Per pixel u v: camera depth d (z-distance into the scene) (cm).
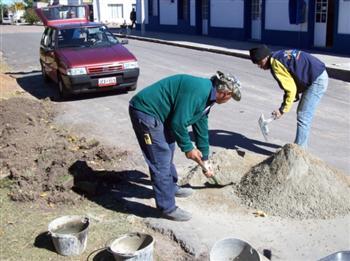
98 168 626
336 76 1293
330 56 1585
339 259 308
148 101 455
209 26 2466
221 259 391
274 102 1013
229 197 524
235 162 566
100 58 1071
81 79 1041
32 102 995
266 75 1345
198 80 446
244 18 2169
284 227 469
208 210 505
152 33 2933
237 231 465
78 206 527
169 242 456
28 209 519
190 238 453
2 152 653
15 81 1345
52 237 429
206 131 486
